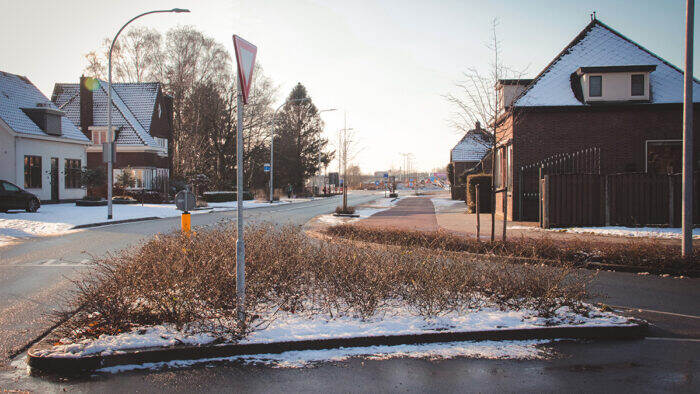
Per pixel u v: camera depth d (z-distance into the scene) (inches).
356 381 175.8
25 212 881.5
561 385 172.4
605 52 834.2
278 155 2316.7
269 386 171.8
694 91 770.8
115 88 1745.8
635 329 223.1
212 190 1859.0
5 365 190.9
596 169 760.3
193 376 180.2
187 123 1876.2
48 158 1139.3
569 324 225.1
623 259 393.4
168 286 221.8
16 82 1190.3
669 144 754.8
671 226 618.8
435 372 183.8
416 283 248.1
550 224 637.9
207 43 1897.1
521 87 778.8
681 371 184.9
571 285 266.2
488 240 477.7
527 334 219.5
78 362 185.3
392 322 224.4
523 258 387.2
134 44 1877.5
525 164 769.6
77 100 1625.2
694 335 227.8
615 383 173.9
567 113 763.4
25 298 292.5
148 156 1537.9
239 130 221.8
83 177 1160.2
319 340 205.6
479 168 1726.1
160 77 1904.5
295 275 257.8
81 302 232.2
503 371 184.7
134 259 268.4
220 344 197.9
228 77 1961.1
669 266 378.3
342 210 971.9
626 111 758.5
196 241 308.2
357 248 311.4
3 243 538.0
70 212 916.0
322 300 247.9
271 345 201.5
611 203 637.3
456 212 1049.5
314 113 2509.8
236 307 214.8
